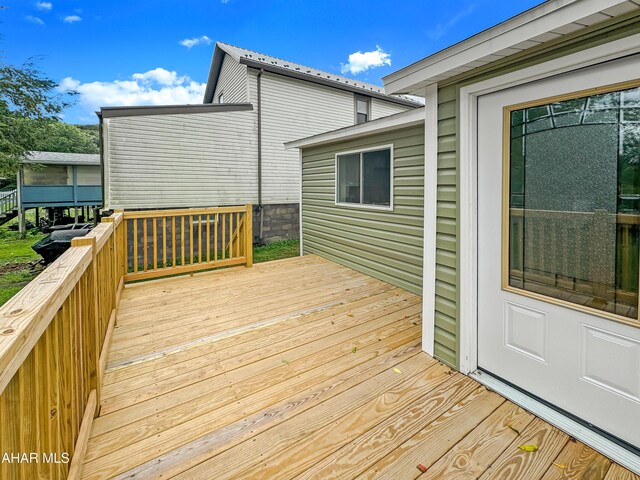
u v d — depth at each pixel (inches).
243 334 120.7
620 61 63.4
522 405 80.5
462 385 89.7
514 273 85.6
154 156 317.1
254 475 62.1
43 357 45.1
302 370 97.2
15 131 393.7
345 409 80.3
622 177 65.7
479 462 64.7
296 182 407.2
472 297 94.3
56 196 546.0
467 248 93.1
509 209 85.4
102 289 99.8
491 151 87.7
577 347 74.0
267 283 185.8
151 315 138.2
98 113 292.2
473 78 87.4
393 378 93.2
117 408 80.4
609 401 69.4
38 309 38.8
